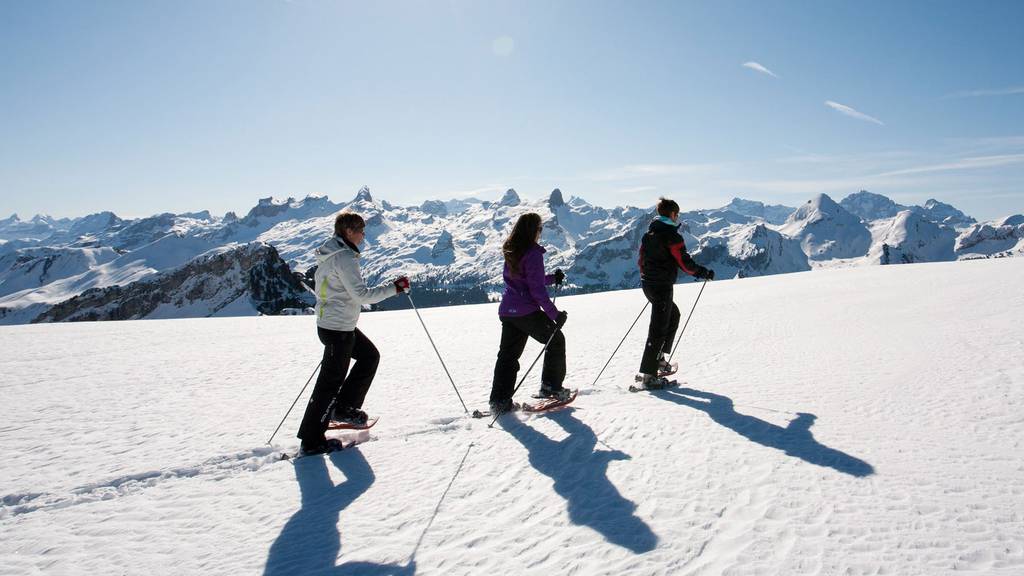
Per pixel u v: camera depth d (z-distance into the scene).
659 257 6.60
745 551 3.03
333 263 5.00
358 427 5.46
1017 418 4.80
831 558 2.90
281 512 4.02
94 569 3.37
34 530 3.91
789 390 6.25
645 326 13.43
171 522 3.96
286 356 11.65
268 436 5.86
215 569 3.31
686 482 3.98
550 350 6.00
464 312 22.28
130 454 5.46
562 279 6.11
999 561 2.77
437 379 8.37
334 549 3.45
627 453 4.64
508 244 5.68
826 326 11.03
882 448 4.34
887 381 6.31
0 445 5.90
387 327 16.73
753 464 4.20
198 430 6.21
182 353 12.41
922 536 3.05
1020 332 8.34
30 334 17.28
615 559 3.08
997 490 3.53
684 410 5.70
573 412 5.93
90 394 8.30
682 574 2.87
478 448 5.05
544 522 3.60
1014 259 26.92
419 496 4.13
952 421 4.86
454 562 3.20
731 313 14.25
